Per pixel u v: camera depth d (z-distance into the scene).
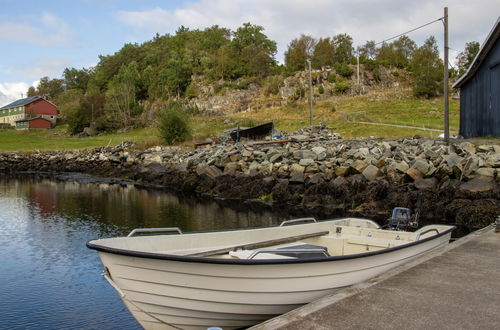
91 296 9.78
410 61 97.06
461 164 18.77
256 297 6.66
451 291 5.39
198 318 6.72
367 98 72.81
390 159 21.62
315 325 4.39
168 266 6.28
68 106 103.69
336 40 100.06
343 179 21.41
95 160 45.38
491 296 5.20
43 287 10.30
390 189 19.36
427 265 6.64
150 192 28.22
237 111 79.81
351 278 7.23
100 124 81.81
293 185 23.20
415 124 47.22
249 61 103.25
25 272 11.38
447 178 18.78
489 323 4.40
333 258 6.80
